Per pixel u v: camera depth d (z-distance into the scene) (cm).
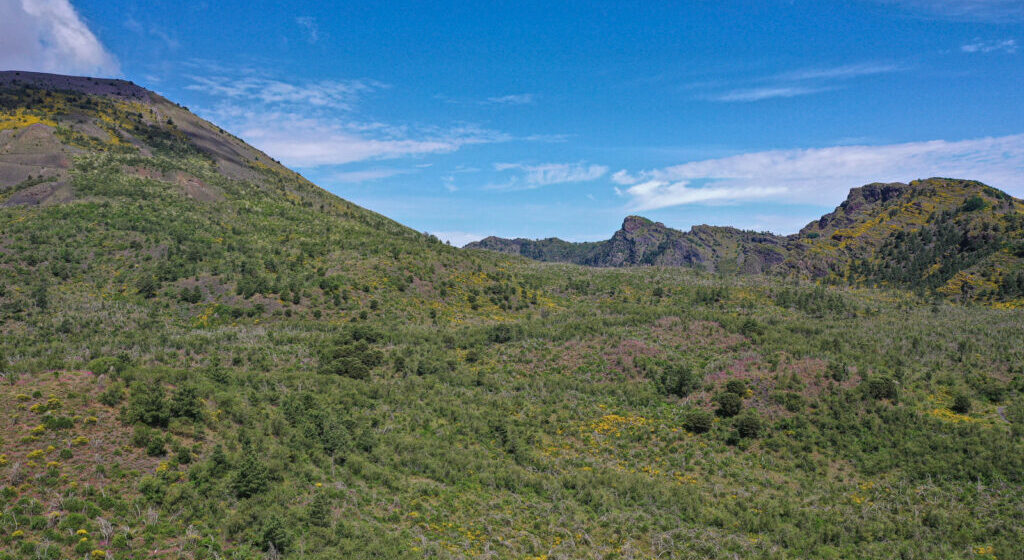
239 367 5575
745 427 5059
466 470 4206
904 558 3412
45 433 3030
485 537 3266
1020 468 4128
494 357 7156
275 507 2980
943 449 4562
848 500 4116
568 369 6631
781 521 3819
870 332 7838
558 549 3212
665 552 3319
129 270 9194
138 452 3130
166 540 2556
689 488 4219
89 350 5216
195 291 8725
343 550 2753
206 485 2959
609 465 4644
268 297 8981
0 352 4669
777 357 6325
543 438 5047
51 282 8362
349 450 4003
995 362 6100
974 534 3581
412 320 9250
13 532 2339
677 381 5894
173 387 4138
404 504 3472
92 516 2561
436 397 5588
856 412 5188
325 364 6053
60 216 10362
